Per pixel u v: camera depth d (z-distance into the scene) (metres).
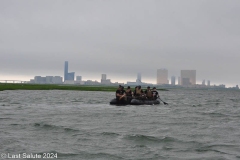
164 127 23.38
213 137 19.45
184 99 71.12
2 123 23.33
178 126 24.00
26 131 20.14
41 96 63.12
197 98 79.00
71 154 14.99
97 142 17.50
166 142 17.81
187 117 30.36
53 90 104.12
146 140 18.16
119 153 15.35
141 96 43.06
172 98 75.00
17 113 30.64
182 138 19.00
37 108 36.50
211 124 25.45
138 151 15.81
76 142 17.39
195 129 22.61
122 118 28.22
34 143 16.88
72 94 78.19
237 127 23.83
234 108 45.16
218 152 15.78
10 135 18.69
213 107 46.03
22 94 68.38
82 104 44.31
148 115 31.25
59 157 14.49
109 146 16.67
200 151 15.98
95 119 27.16
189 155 15.22
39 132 19.92
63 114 30.61
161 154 15.32
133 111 34.75
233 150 16.22
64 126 22.55
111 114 31.27
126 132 20.72
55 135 19.11
